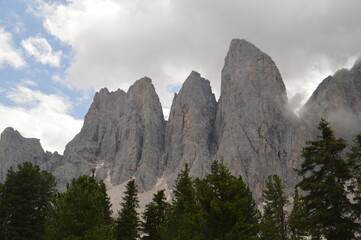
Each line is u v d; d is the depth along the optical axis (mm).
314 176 34031
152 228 57094
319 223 32281
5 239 47094
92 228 39188
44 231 52031
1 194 53531
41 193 55938
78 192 40906
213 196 30516
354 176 32219
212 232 29812
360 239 31203
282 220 55281
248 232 29109
